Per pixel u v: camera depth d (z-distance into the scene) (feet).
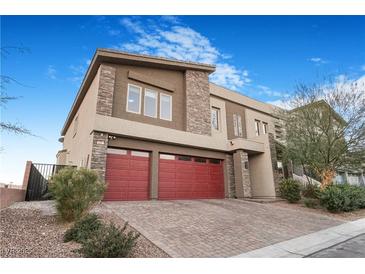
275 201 44.09
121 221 23.06
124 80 41.39
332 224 28.66
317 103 44.96
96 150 34.19
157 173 40.04
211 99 55.16
